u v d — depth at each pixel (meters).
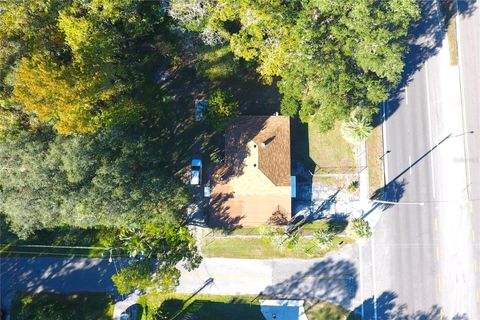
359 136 51.25
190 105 54.97
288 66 47.66
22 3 40.41
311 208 54.22
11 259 53.88
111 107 45.25
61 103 39.41
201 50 50.00
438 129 54.56
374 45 44.34
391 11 44.75
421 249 53.47
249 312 53.03
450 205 53.88
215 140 54.62
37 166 41.56
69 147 41.81
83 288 53.53
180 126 54.78
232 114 50.53
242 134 51.84
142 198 44.97
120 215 43.81
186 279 53.50
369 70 49.09
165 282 47.66
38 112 39.38
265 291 53.28
